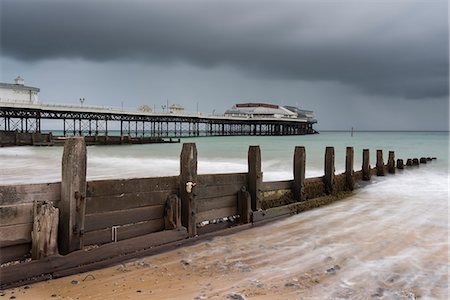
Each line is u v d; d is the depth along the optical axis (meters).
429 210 10.34
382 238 7.50
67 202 5.27
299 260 6.16
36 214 5.05
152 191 6.61
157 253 6.40
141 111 71.12
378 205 11.17
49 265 5.07
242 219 8.38
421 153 39.84
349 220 9.14
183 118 82.75
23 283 4.88
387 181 17.34
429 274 5.60
